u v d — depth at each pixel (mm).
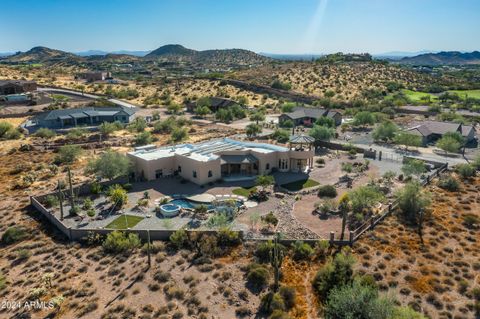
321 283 31984
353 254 37594
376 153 79250
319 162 73125
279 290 31781
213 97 151500
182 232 40844
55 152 79062
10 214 48656
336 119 114875
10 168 66938
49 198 51375
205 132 103188
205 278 34375
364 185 59406
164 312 29344
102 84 186250
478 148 85312
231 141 76875
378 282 32812
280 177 64375
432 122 96750
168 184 60500
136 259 37812
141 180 62438
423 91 184625
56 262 37625
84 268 36125
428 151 82188
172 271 35594
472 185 57719
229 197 54094
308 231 43344
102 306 30391
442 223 44312
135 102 153750
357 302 26641
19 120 110188
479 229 42656
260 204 52031
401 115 129375
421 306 29906
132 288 32812
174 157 64750
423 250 38125
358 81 191250
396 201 48969
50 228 45125
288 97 167875
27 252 38719
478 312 29031
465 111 133625
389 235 41531
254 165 66062
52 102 134250
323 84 184875
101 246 40500
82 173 64500
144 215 48188
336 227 44406
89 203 50250
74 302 30766
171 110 137250
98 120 111812
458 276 33594
